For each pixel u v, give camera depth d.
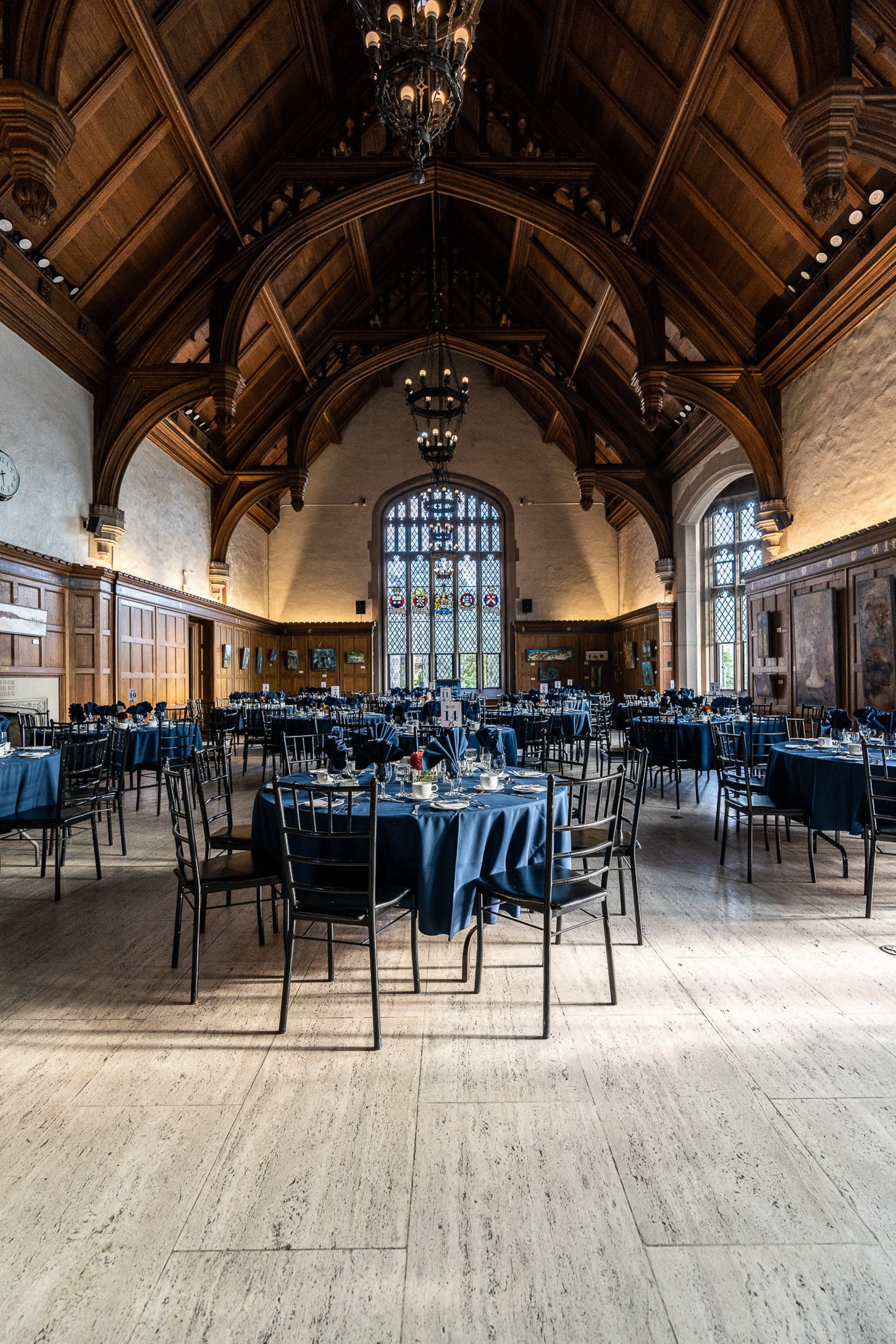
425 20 4.11
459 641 19.34
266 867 3.28
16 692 8.43
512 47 10.42
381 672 19.16
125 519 11.12
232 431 14.54
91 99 7.34
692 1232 1.76
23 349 8.48
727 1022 2.84
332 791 3.21
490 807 3.23
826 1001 3.01
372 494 19.28
